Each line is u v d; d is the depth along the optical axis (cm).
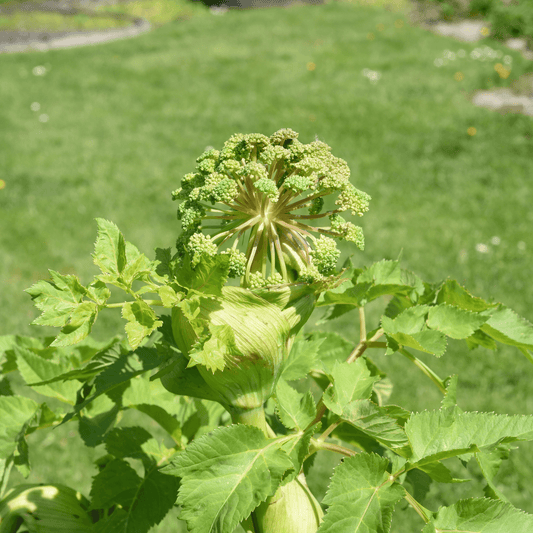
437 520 81
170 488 106
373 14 1645
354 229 90
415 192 680
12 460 106
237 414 90
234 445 81
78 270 524
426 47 1295
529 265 530
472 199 663
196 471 78
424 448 85
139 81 1173
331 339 132
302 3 1989
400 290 112
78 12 2017
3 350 127
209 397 91
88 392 111
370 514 78
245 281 87
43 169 748
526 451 334
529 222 609
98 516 115
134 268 79
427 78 1091
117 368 104
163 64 1277
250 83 1124
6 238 575
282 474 78
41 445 347
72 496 115
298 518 88
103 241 83
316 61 1250
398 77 1112
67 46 1545
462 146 802
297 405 95
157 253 99
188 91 1095
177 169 758
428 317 106
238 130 896
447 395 98
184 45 1438
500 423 86
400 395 377
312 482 318
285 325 86
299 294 87
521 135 836
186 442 120
